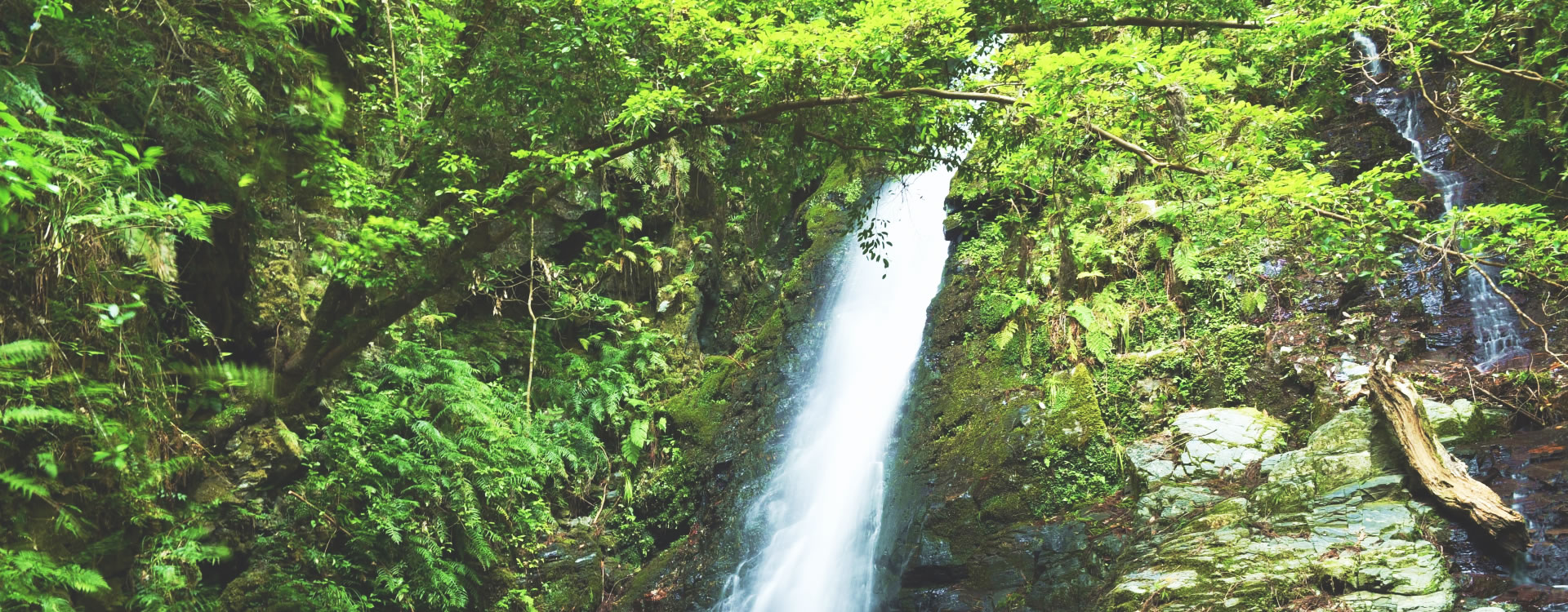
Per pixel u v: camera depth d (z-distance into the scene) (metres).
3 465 5.28
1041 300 9.67
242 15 7.03
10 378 5.02
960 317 10.56
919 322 11.55
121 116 6.29
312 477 8.12
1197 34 7.91
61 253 5.20
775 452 11.08
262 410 7.56
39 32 5.70
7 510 5.29
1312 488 6.62
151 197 5.48
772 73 5.98
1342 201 5.37
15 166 3.99
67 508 5.54
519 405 10.86
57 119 5.02
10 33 5.60
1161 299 9.41
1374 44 10.92
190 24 6.59
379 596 8.65
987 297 10.40
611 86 6.44
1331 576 5.52
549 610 10.16
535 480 10.91
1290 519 6.32
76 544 5.64
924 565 7.91
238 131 7.14
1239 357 8.64
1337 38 7.34
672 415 11.99
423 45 7.36
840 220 13.86
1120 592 6.07
